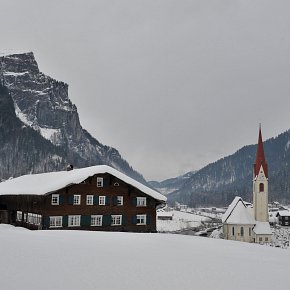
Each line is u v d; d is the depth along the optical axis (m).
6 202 62.91
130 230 57.94
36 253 18.19
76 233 31.70
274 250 26.95
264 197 121.00
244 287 14.05
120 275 14.73
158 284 13.79
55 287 12.61
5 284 12.62
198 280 14.70
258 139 124.56
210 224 161.75
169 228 144.25
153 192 59.47
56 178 57.66
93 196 55.59
